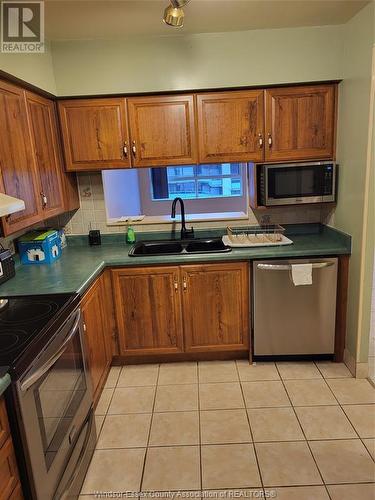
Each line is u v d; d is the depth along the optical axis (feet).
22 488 4.42
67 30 7.85
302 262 8.60
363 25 7.39
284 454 6.44
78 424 5.97
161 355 9.57
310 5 7.14
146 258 8.74
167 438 6.96
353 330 8.53
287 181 8.96
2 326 5.21
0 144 6.33
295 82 8.62
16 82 7.04
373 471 6.03
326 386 8.29
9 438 4.18
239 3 6.93
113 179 12.44
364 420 7.18
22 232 9.00
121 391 8.46
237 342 9.29
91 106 8.88
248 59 8.54
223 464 6.30
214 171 17.35
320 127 8.94
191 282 8.90
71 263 8.58
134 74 8.63
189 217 10.82
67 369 5.69
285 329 9.07
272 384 8.45
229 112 8.89
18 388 4.14
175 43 8.50
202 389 8.40
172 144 9.05
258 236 9.96
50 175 8.48
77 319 6.16
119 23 7.57
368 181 7.57
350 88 8.14
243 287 8.91
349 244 8.49
